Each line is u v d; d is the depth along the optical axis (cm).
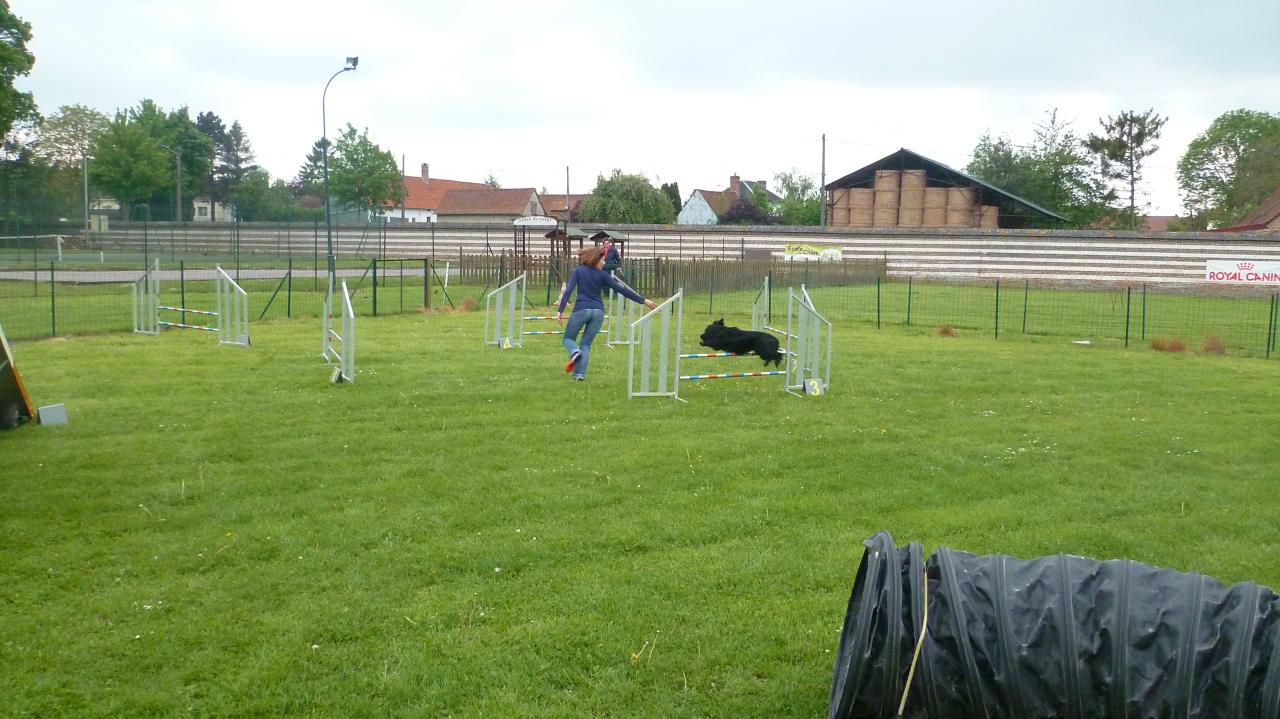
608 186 5928
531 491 733
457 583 556
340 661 459
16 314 1975
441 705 421
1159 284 3725
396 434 907
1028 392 1254
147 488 718
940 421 1044
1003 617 359
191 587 542
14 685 430
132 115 6744
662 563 592
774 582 563
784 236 4500
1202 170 6347
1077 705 343
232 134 8988
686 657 467
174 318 1967
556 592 545
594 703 424
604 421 991
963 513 707
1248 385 1354
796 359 1262
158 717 410
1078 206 5881
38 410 923
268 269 3847
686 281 2791
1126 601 355
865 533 658
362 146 5828
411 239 4991
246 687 432
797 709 422
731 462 834
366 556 594
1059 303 2980
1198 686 334
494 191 8056
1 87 4044
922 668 357
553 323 1956
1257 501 764
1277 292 3478
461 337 1686
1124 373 1448
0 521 641
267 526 643
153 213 5966
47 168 5531
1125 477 828
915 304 2831
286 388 1127
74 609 511
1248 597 351
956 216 5050
